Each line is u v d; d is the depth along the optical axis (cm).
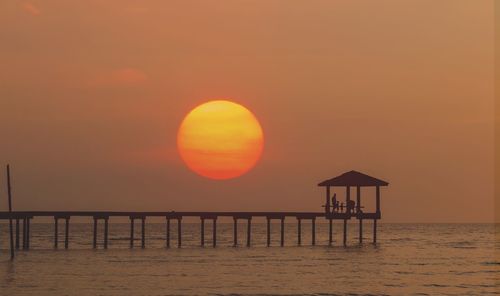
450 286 14662
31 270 16062
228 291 13538
